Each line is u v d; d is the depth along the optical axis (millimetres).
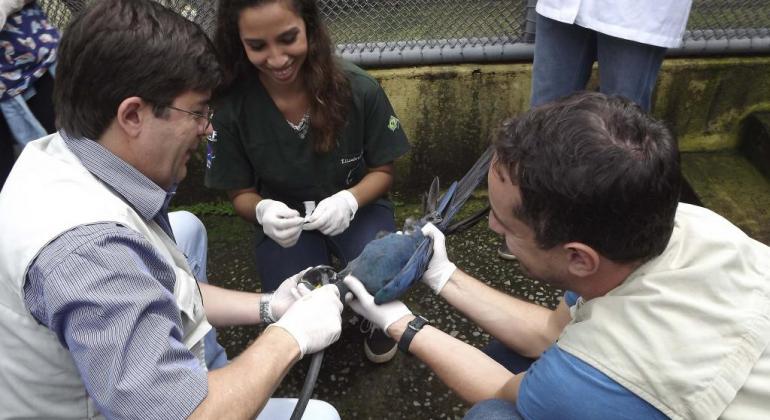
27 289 809
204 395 883
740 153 2584
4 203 891
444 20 2383
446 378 1263
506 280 2178
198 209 2592
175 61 883
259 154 1763
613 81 1858
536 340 1359
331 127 1679
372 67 2395
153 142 933
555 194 815
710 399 797
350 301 1399
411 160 2553
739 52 2396
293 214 1683
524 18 2320
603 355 858
